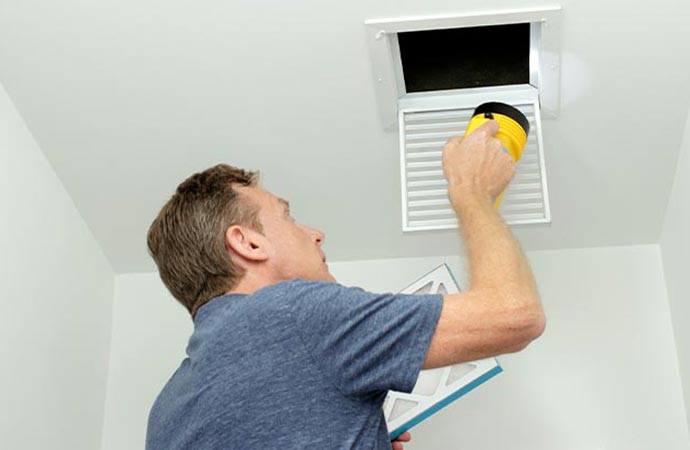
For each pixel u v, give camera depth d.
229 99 2.06
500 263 1.04
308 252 1.23
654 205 2.37
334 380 0.98
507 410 2.35
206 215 1.20
